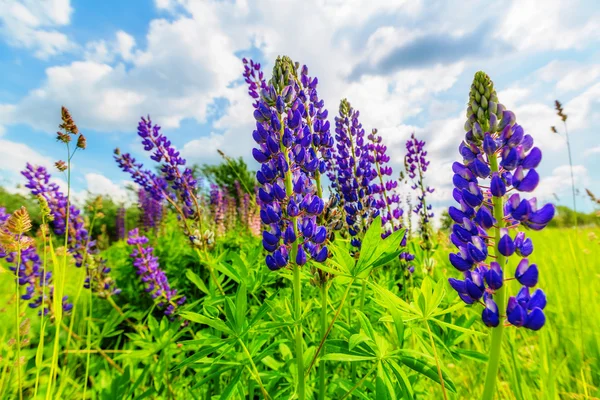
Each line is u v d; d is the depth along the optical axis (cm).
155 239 118
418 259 71
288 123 33
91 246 66
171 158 68
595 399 38
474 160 24
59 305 37
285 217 33
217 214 118
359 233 49
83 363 60
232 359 36
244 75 64
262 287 50
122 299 84
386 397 27
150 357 53
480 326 53
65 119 38
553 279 75
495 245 23
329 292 55
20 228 35
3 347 51
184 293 83
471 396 42
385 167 57
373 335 29
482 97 25
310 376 42
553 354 52
